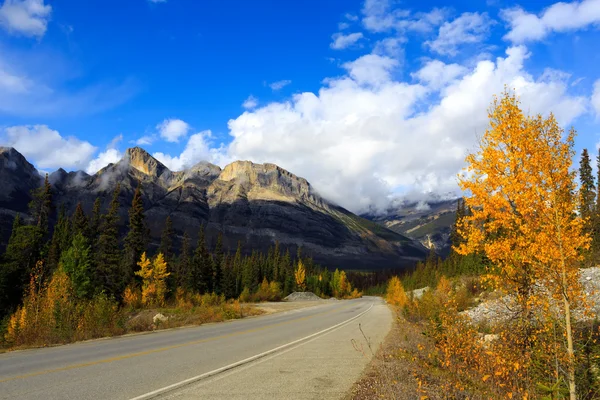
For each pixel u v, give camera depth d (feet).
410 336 44.68
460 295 67.46
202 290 217.77
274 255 379.35
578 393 18.94
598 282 41.60
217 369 28.73
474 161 30.96
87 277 116.67
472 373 22.70
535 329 24.72
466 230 31.83
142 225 168.76
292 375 27.07
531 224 25.32
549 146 26.35
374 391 22.97
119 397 20.89
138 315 90.27
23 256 148.97
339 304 181.16
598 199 91.04
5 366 29.84
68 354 36.19
